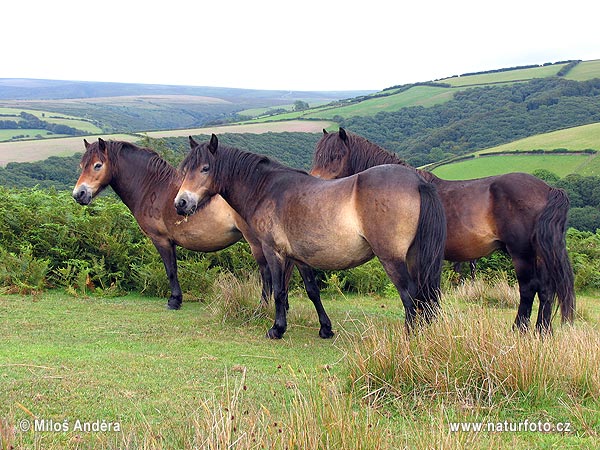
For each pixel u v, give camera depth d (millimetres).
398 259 5453
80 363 5191
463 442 3424
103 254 9375
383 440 3467
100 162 8094
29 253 9008
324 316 6688
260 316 7246
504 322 5359
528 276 6352
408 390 4457
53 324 6875
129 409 4145
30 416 3934
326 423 3465
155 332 6668
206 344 6191
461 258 6758
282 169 6410
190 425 3803
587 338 5152
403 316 8320
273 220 6277
